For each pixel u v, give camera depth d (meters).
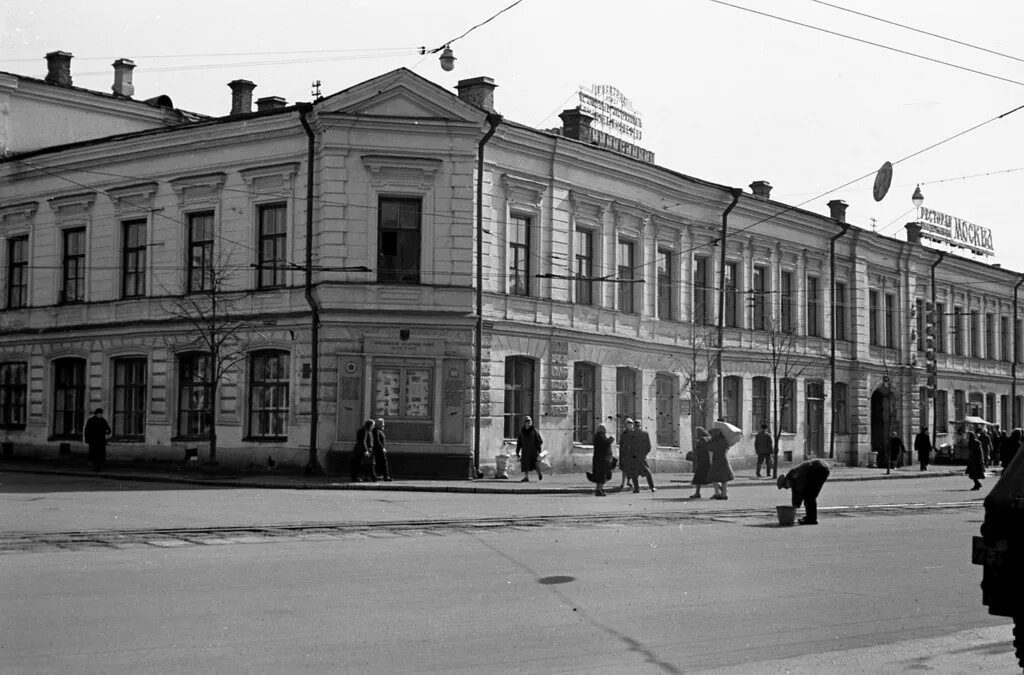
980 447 35.91
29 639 9.71
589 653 9.45
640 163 41.91
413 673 8.66
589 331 39.81
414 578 13.45
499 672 8.74
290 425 35.38
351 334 34.69
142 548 16.34
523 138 37.31
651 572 14.21
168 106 50.28
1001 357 70.94
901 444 51.06
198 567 14.24
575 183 39.62
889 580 13.91
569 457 38.94
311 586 12.73
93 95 46.19
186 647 9.46
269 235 36.66
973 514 25.05
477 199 35.72
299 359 35.28
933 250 61.47
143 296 38.88
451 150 35.34
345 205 34.81
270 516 21.75
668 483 36.25
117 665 8.80
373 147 34.91
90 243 40.41
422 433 34.81
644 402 42.62
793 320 51.22
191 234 38.25
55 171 41.31
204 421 37.88
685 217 44.97
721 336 46.47
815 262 52.84
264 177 36.38
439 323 35.00
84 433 38.72
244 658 9.09
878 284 57.72
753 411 48.69
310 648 9.48
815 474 21.72
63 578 13.19
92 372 40.12
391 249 35.28
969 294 67.06
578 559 15.45
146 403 38.81
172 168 38.47
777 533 19.84
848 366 54.91
